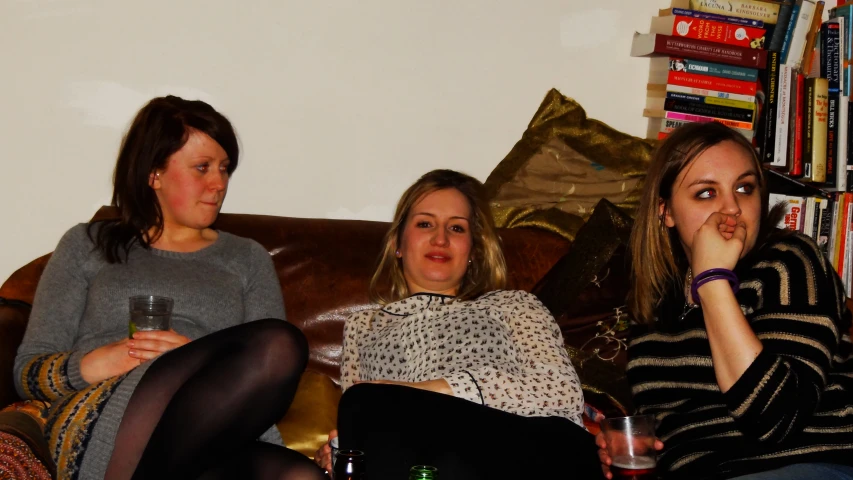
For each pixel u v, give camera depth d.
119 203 2.08
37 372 1.74
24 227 2.56
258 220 2.39
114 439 1.54
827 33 2.94
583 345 2.18
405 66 2.81
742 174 1.63
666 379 1.72
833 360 1.59
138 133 2.04
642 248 1.79
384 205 2.81
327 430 1.99
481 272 2.13
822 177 2.90
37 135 2.55
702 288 1.55
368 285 2.33
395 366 1.91
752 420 1.46
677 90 2.90
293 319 2.29
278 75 2.71
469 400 1.69
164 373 1.60
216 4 2.64
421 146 2.84
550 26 2.95
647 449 1.54
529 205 2.66
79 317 1.98
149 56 2.61
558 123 2.77
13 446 1.43
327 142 2.75
